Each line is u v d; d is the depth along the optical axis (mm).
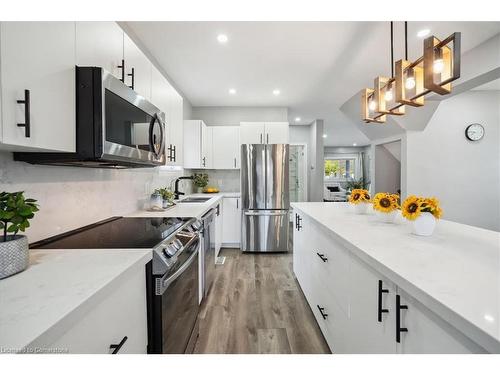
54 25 1006
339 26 2248
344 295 1411
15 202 843
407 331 842
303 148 6547
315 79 3451
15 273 820
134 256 1017
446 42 1271
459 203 4094
